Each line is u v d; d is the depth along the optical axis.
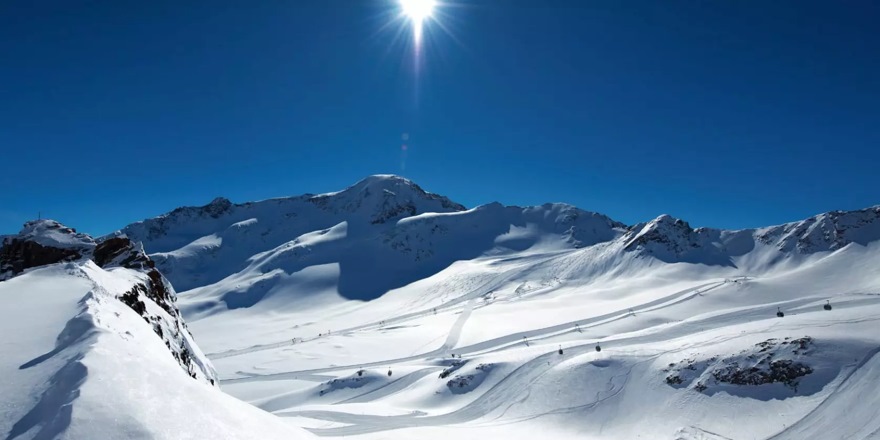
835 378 43.38
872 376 41.66
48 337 16.34
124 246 46.78
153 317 32.03
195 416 12.10
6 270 44.62
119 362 13.37
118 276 35.47
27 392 11.88
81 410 10.25
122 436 9.96
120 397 11.34
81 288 25.20
